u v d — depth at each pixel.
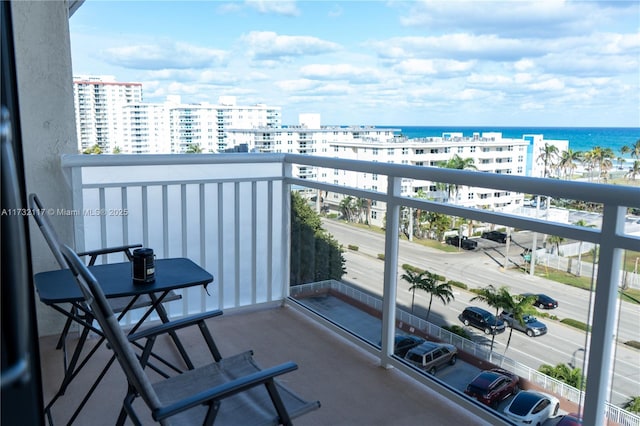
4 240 0.65
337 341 3.30
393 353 2.90
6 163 0.69
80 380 2.75
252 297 3.87
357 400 2.59
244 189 3.75
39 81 3.07
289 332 3.44
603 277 1.79
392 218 2.76
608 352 1.82
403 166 2.62
